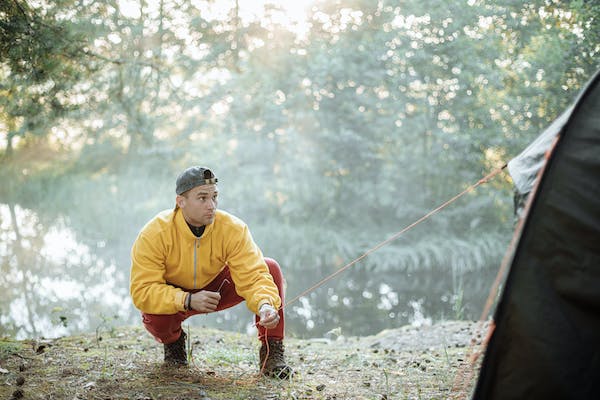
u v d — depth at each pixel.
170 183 15.53
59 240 13.74
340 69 11.97
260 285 3.28
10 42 5.09
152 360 3.87
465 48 9.58
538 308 2.28
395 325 9.03
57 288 9.96
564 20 6.88
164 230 3.26
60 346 4.31
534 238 2.33
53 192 16.45
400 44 11.15
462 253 11.94
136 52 9.53
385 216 13.81
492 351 2.36
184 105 11.87
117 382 3.27
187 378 3.41
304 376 3.70
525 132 9.91
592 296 2.19
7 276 10.66
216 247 3.35
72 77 5.92
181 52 10.91
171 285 3.44
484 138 10.59
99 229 14.27
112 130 15.13
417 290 11.11
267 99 13.12
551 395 2.21
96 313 8.51
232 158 14.97
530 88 8.48
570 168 2.33
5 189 17.39
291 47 12.37
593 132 2.33
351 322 9.28
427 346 5.10
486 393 2.37
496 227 12.55
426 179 13.02
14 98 5.86
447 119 11.78
